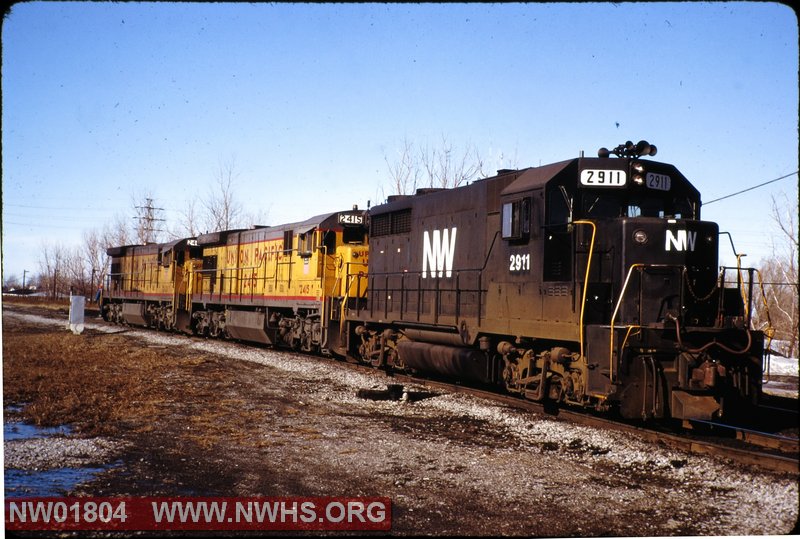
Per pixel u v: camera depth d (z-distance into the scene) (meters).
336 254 20.08
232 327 26.09
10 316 42.50
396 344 16.44
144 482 7.29
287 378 15.39
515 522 6.25
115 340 25.61
